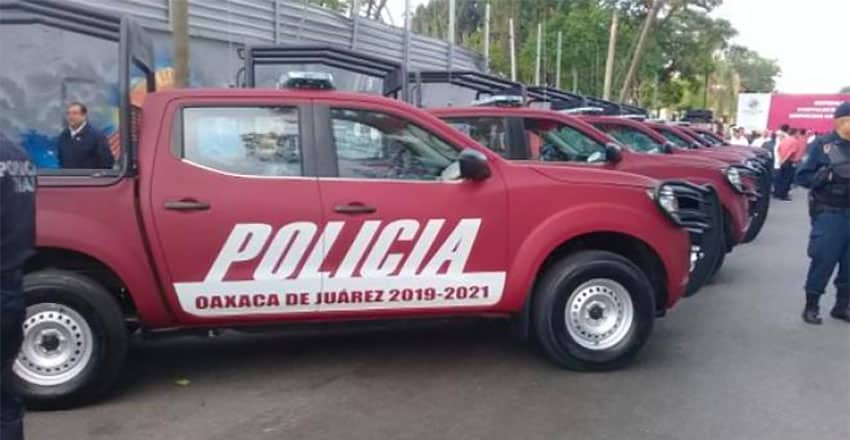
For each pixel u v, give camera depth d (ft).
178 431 14.44
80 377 15.34
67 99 31.58
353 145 16.67
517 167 17.44
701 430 14.61
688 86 191.42
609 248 18.71
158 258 15.46
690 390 16.74
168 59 35.58
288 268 16.03
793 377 17.66
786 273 30.58
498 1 129.39
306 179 16.20
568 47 112.06
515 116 26.48
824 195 22.06
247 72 28.48
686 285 19.11
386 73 31.83
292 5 46.34
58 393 15.23
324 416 15.17
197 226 15.56
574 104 52.34
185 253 15.56
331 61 30.48
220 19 40.01
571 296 17.53
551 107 51.52
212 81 39.73
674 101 182.60
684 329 21.81
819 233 22.18
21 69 30.40
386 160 16.84
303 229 16.02
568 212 17.35
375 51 57.36
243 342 20.20
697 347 19.98
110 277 15.94
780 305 24.94
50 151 31.04
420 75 39.32
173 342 20.15
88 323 15.28
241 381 17.20
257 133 16.20
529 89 49.62
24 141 30.55
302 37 47.75
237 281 15.83
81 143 25.44
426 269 16.69
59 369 15.31
